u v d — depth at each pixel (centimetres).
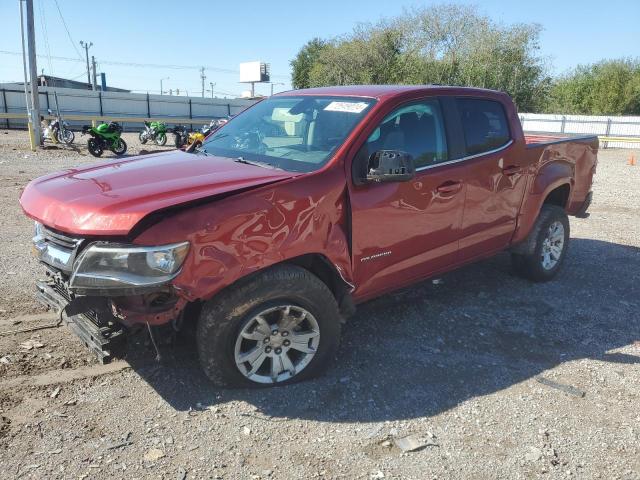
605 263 678
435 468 298
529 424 340
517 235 533
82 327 356
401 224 403
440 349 430
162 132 2291
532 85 4100
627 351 441
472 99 478
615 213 1004
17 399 338
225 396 350
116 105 3853
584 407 360
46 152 1805
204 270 308
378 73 4547
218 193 317
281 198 335
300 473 289
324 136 393
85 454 294
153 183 338
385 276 407
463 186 448
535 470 300
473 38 4016
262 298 333
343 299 383
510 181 499
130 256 295
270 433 319
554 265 590
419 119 428
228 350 336
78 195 329
